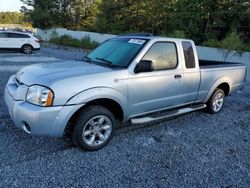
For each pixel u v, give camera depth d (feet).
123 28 105.60
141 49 13.99
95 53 15.84
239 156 13.25
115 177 10.71
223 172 11.62
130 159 12.21
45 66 13.57
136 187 10.16
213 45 65.41
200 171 11.57
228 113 20.62
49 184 9.95
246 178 11.28
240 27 71.51
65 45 100.07
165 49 15.12
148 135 15.08
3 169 10.64
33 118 10.96
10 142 13.00
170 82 15.25
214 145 14.35
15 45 57.26
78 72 12.34
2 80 26.94
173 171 11.43
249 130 17.10
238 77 21.02
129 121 14.51
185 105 17.16
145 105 14.34
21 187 9.66
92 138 12.64
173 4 87.45
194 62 16.93
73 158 11.94
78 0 136.67
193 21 77.87
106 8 110.22
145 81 13.91
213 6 73.72
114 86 12.64
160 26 94.02
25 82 11.89
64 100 11.28
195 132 16.06
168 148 13.58
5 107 18.13
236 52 53.21
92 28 121.39
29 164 11.16
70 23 139.33
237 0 69.62
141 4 97.14
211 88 18.57
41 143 13.15
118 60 14.02
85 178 10.50
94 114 12.35
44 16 129.90
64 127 11.48
